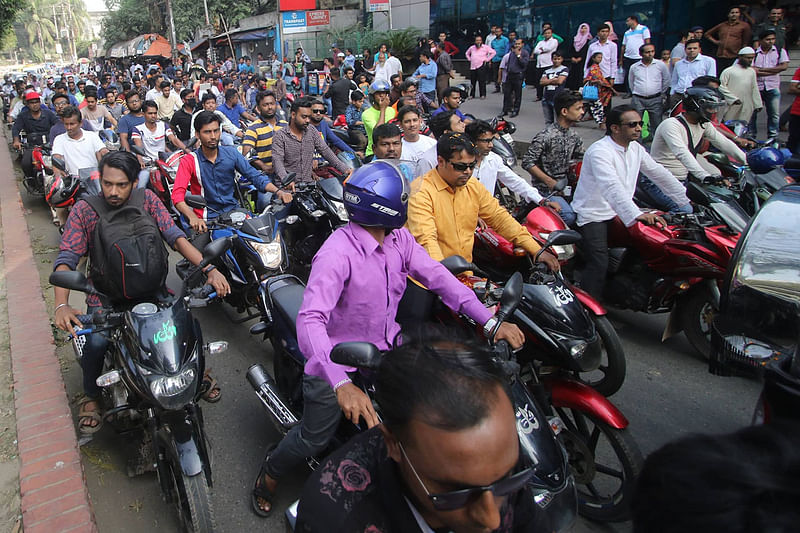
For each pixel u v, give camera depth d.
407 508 1.19
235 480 3.28
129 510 3.10
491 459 1.02
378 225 2.28
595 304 3.44
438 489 1.06
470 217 3.38
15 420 3.64
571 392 2.75
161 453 2.80
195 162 4.95
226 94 10.47
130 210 3.00
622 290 4.54
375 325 2.47
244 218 4.56
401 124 5.49
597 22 15.77
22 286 5.73
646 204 5.07
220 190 5.12
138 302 3.11
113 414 3.04
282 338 3.28
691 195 4.44
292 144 6.00
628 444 2.61
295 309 3.26
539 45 14.94
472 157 3.13
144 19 56.91
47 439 3.41
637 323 5.07
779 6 12.80
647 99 9.98
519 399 2.32
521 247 3.36
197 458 2.54
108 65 59.88
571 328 2.75
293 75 23.00
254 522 2.98
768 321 2.61
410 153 5.51
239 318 5.37
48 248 7.38
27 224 8.03
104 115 11.09
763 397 2.20
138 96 8.45
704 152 5.88
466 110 14.84
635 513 0.92
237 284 4.66
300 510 1.30
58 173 6.98
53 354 4.38
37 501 2.96
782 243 2.65
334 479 1.27
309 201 5.86
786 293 2.56
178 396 2.53
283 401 3.10
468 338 1.22
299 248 6.02
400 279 2.50
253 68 36.19
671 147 5.07
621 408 3.83
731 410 3.78
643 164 4.42
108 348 3.24
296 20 29.39
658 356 4.50
